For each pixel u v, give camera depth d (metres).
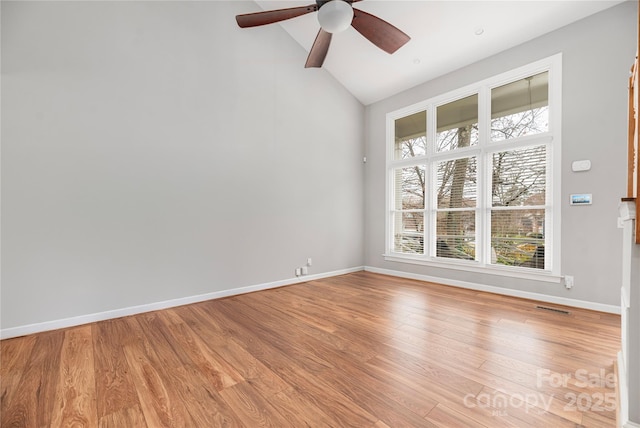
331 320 2.67
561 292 3.05
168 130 3.09
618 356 1.76
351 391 1.57
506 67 3.46
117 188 2.79
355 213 5.10
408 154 4.63
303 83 4.32
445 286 3.96
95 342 2.22
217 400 1.50
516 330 2.38
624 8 2.69
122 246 2.81
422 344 2.14
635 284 1.15
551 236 3.13
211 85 3.40
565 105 3.01
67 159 2.54
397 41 2.91
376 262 5.05
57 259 2.50
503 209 3.51
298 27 4.01
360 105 5.18
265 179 3.88
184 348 2.11
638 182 1.09
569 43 2.98
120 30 2.81
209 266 3.37
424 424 1.31
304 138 4.34
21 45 2.36
